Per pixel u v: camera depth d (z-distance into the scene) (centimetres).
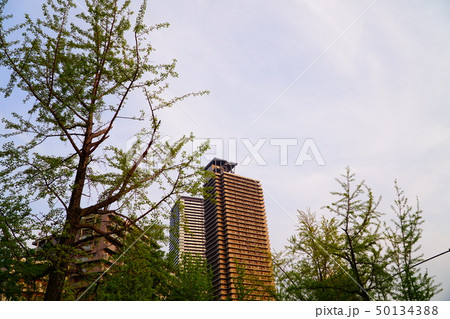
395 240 1056
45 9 912
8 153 898
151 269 1004
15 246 784
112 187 1031
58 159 977
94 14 950
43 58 941
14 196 795
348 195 1115
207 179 1020
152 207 944
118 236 988
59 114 1041
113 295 1420
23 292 848
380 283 1030
